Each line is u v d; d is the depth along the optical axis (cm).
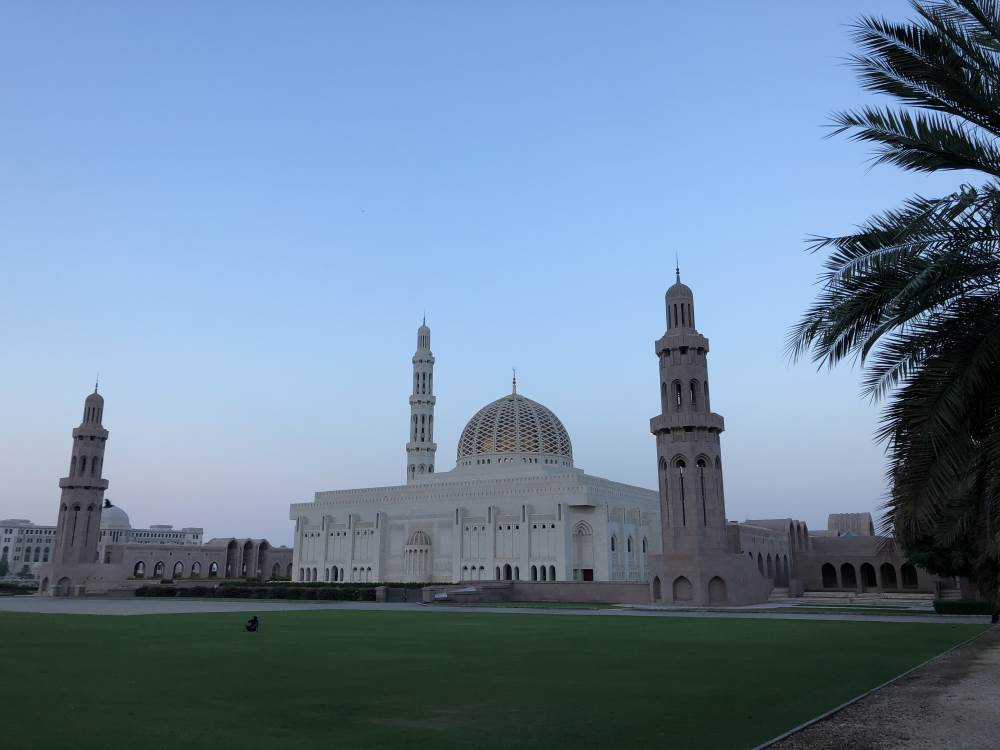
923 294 1841
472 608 7350
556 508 10319
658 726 1825
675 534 7944
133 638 3941
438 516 11319
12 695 2188
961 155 1931
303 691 2311
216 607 7344
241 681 2498
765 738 1703
